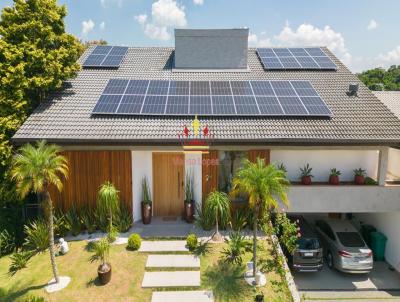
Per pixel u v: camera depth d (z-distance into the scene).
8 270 11.27
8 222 13.10
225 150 13.91
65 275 10.80
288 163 14.54
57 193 13.54
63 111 14.16
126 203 13.76
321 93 16.17
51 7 15.58
